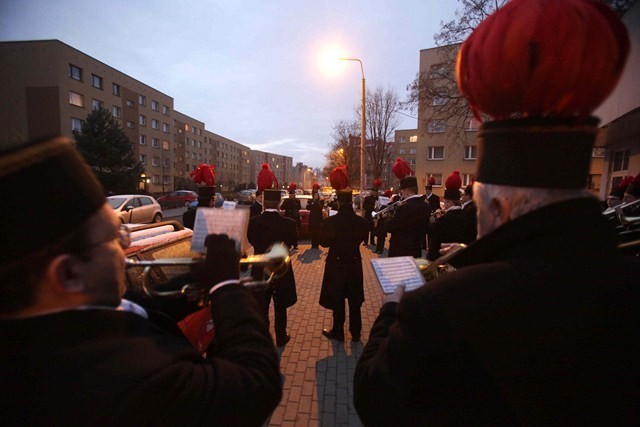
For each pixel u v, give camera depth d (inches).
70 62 1120.2
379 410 29.3
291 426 95.0
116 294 29.3
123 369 23.3
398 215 159.3
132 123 1513.3
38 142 24.4
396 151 2399.1
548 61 22.3
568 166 24.8
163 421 23.4
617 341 22.4
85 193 26.2
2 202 22.5
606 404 22.2
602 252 24.7
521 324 23.2
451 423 25.4
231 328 32.9
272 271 46.5
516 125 25.2
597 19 22.9
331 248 142.6
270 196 141.0
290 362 128.6
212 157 2689.5
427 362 25.2
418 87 471.8
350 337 149.9
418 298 26.9
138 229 105.2
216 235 37.7
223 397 26.3
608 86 23.5
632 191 159.9
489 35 25.4
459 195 160.4
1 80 1070.4
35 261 23.6
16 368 22.2
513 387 23.1
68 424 21.2
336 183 171.8
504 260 26.6
